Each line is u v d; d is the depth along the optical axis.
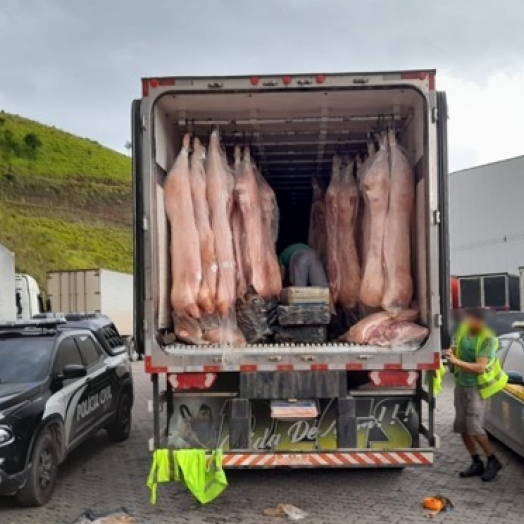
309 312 6.00
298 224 8.91
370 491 6.31
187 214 5.89
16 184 54.06
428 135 5.46
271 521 5.54
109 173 64.19
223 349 5.48
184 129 6.53
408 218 5.99
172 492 6.46
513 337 7.91
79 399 7.06
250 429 5.46
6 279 18.58
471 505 5.88
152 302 5.46
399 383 5.45
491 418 7.39
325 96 5.83
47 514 5.89
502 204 26.91
